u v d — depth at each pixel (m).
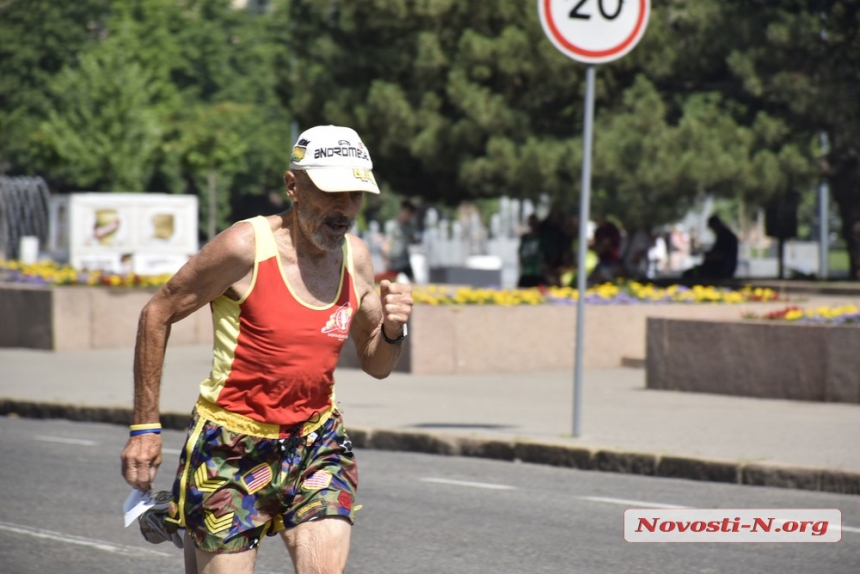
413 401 39.62
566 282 69.94
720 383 40.75
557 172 71.12
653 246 82.50
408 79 83.19
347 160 11.77
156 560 20.44
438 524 22.95
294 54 89.75
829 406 37.47
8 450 32.72
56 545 21.50
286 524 12.30
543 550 20.75
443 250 144.62
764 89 68.19
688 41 71.62
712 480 27.77
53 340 58.09
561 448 30.16
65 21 178.12
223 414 12.18
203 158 129.88
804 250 144.50
